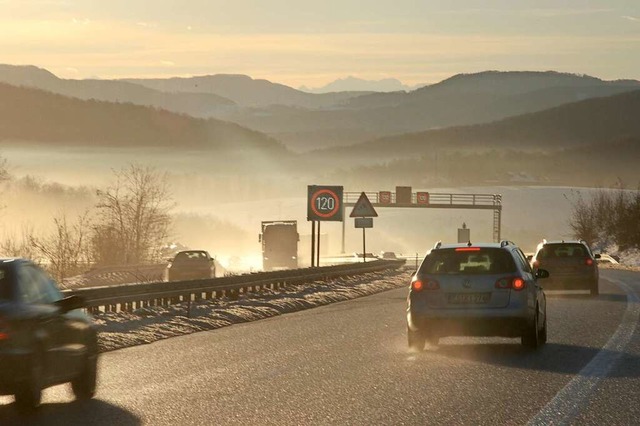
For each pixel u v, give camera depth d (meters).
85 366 19.47
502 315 26.14
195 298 45.56
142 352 27.25
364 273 73.75
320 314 40.66
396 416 16.64
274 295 50.78
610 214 131.62
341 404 17.95
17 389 17.08
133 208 91.62
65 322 18.75
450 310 26.41
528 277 27.14
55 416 17.16
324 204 73.81
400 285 66.12
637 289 57.62
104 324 33.94
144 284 38.91
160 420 16.61
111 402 18.70
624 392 19.06
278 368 23.36
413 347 27.20
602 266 101.19
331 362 24.38
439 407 17.48
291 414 16.98
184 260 71.75
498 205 183.62
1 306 17.00
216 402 18.39
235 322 38.28
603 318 37.16
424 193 183.12
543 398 18.38
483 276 26.42
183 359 25.50
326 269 63.19
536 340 26.64
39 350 17.47
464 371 22.41
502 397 18.55
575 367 22.94
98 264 83.88
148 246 91.19
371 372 22.39
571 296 51.53
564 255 51.06
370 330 33.19
